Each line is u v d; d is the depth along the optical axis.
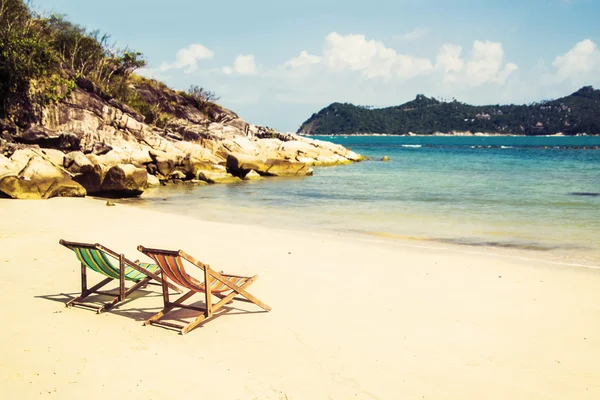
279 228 15.10
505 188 27.31
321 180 33.38
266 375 5.23
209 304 6.65
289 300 7.70
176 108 52.09
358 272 9.42
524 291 8.31
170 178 31.22
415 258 10.69
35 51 29.19
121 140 31.44
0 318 6.71
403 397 4.84
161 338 6.16
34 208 16.92
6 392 4.77
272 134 59.12
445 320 6.90
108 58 45.78
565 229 14.97
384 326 6.64
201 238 12.54
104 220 15.09
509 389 5.04
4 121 25.89
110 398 4.72
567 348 6.02
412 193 25.19
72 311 7.06
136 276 7.52
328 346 5.97
